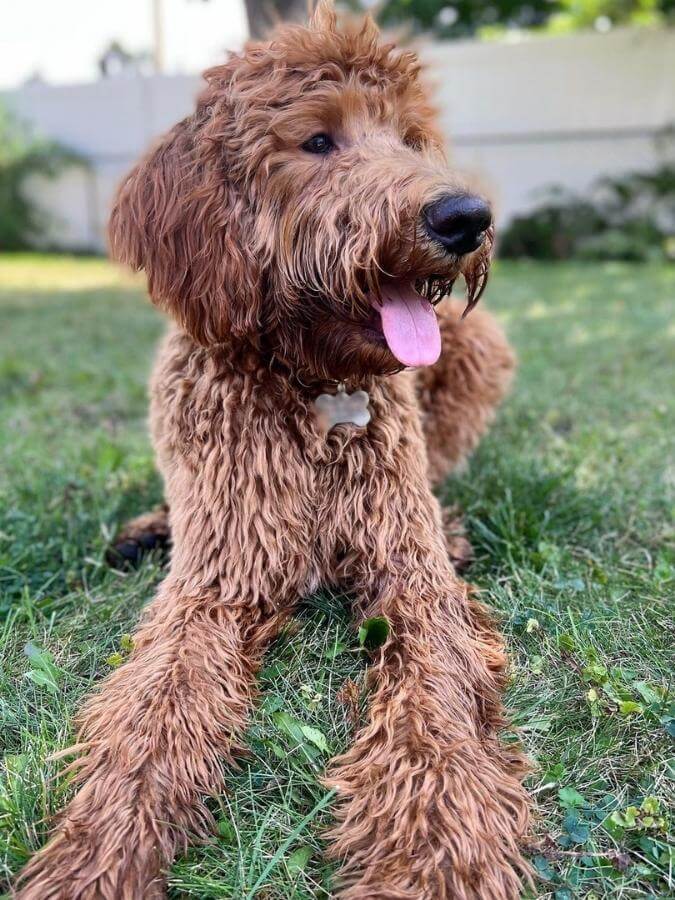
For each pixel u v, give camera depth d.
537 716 0.50
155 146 0.61
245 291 0.56
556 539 0.71
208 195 0.57
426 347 0.56
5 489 0.83
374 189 0.54
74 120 4.37
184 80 4.18
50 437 1.06
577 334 1.64
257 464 0.57
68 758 0.47
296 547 0.57
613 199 3.47
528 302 2.12
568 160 3.65
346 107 0.57
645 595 0.62
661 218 3.40
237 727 0.48
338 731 0.50
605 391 1.18
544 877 0.41
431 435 0.79
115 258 0.63
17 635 0.60
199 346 0.61
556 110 3.60
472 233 0.53
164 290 0.59
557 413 1.06
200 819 0.44
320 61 0.58
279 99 0.57
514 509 0.73
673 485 0.81
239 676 0.51
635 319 1.78
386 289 0.57
